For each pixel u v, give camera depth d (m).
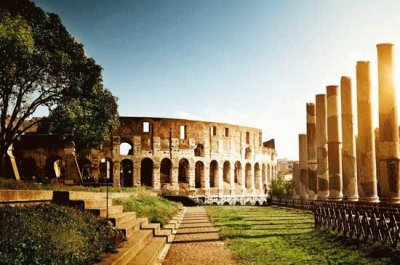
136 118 62.06
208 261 14.02
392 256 13.63
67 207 14.37
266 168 81.50
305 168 46.56
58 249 9.44
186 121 65.75
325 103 36.94
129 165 64.38
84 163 62.31
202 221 30.11
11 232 9.44
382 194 23.03
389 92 23.05
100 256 10.71
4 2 29.44
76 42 33.22
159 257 14.91
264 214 36.41
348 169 30.44
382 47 23.41
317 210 23.05
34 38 30.27
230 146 71.56
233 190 70.62
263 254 15.02
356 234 17.38
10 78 29.80
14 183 17.77
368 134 26.78
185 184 64.56
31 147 53.50
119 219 16.42
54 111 33.34
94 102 35.88
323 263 13.15
